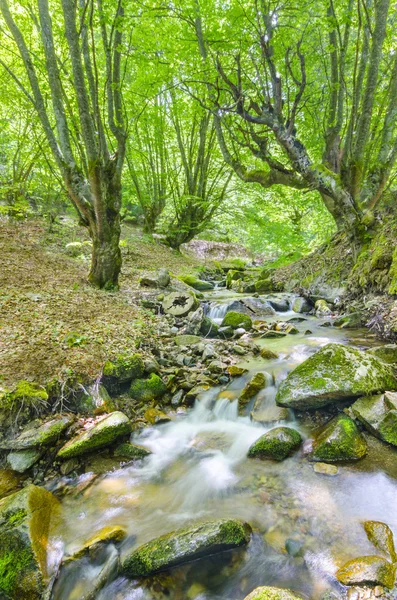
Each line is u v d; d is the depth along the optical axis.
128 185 16.31
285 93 8.78
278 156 11.55
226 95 8.48
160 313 7.41
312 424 3.68
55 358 4.14
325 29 6.17
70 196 7.20
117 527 2.62
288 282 11.06
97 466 3.33
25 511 2.49
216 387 4.67
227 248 22.95
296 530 2.50
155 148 15.12
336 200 7.61
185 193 15.74
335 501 2.71
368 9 6.61
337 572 2.11
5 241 9.23
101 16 5.81
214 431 3.97
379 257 6.82
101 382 4.20
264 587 1.98
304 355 5.26
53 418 3.58
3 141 11.64
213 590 2.16
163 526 2.64
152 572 2.24
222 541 2.32
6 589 2.11
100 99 9.05
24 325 4.80
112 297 7.28
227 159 9.35
